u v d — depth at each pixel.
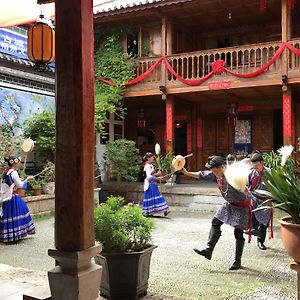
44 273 4.67
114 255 3.93
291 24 12.84
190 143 15.86
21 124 11.52
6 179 7.24
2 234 7.14
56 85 2.83
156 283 4.77
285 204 3.05
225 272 5.22
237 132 15.09
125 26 14.28
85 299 2.83
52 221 9.38
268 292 4.39
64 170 2.80
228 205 5.28
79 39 2.76
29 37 4.78
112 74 13.74
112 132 15.75
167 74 13.12
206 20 14.10
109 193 12.81
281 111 14.95
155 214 10.08
